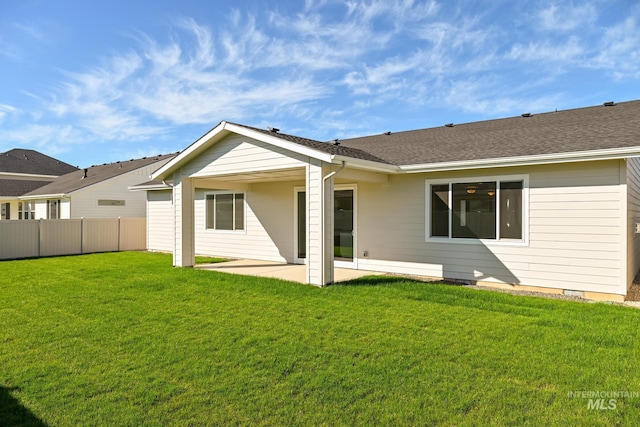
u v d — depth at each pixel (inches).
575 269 293.1
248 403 128.5
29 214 981.8
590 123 351.6
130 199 864.3
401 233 381.1
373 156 387.2
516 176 316.8
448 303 259.4
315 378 146.6
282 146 328.5
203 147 397.4
